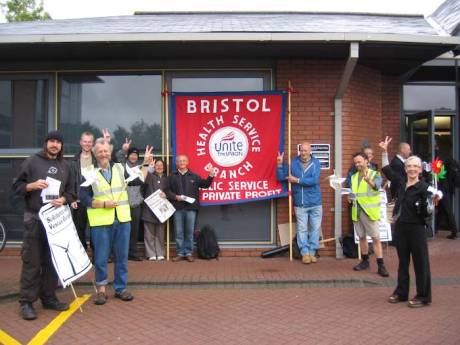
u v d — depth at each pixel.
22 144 9.18
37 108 9.15
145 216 8.55
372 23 10.48
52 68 9.05
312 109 8.90
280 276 7.42
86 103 9.12
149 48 8.21
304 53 8.55
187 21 10.62
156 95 9.09
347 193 8.20
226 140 8.78
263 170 8.78
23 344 4.95
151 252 8.62
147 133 9.09
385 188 9.21
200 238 8.72
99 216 6.20
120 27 8.99
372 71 9.61
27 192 5.73
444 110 11.07
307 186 8.36
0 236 8.95
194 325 5.49
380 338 5.04
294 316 5.77
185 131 8.79
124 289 6.49
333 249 8.85
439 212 11.17
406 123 11.04
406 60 9.05
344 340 5.00
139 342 4.99
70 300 6.50
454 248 9.58
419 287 6.07
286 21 10.62
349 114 9.02
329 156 8.91
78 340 5.05
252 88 9.03
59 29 8.82
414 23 10.63
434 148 10.75
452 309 5.96
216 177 8.79
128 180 6.47
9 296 6.52
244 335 5.17
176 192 8.46
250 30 8.03
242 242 8.97
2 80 9.17
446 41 7.66
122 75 9.10
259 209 8.98
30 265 5.72
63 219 5.90
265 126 8.77
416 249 6.07
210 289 7.02
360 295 6.64
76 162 6.67
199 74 9.02
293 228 8.87
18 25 10.32
